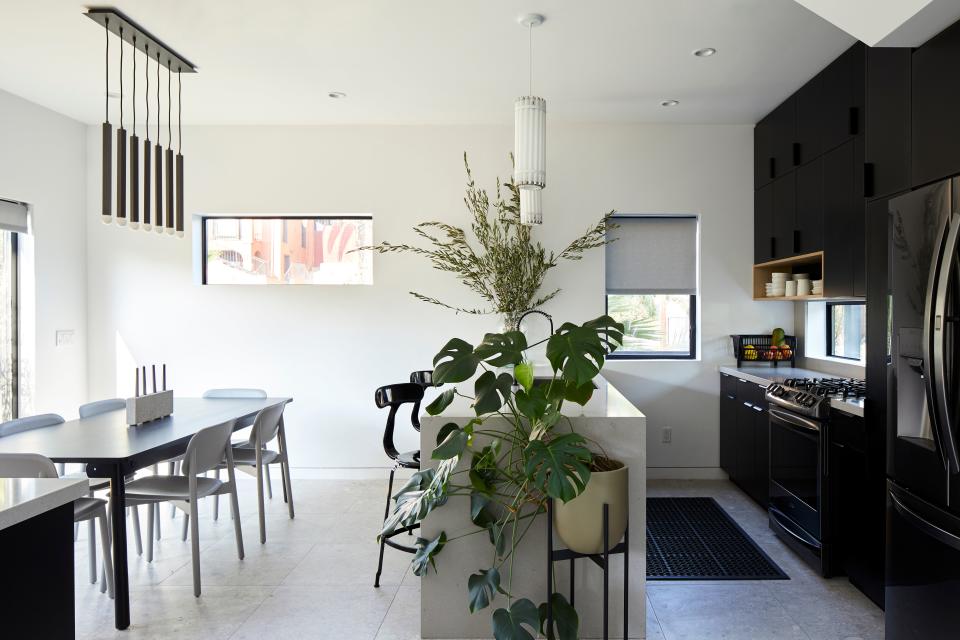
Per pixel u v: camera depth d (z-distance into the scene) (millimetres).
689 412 4711
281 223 4969
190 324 4809
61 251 4539
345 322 4773
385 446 3223
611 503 2066
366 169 4746
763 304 4664
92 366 4809
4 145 4031
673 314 4922
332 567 3100
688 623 2518
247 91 3992
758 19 2945
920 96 2084
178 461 4090
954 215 1842
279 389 4805
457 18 2957
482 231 4645
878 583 2555
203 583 2924
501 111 4391
